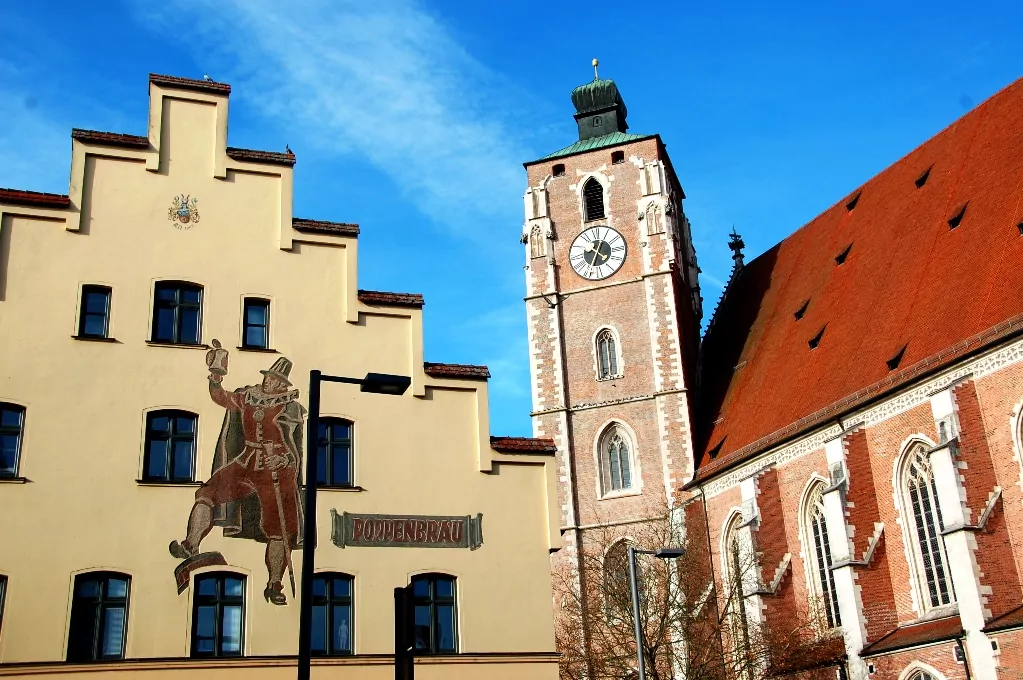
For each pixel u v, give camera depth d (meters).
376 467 34.81
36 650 29.84
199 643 31.42
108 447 32.28
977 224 53.19
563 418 71.56
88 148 35.06
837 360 58.03
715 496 64.38
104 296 33.97
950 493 45.16
